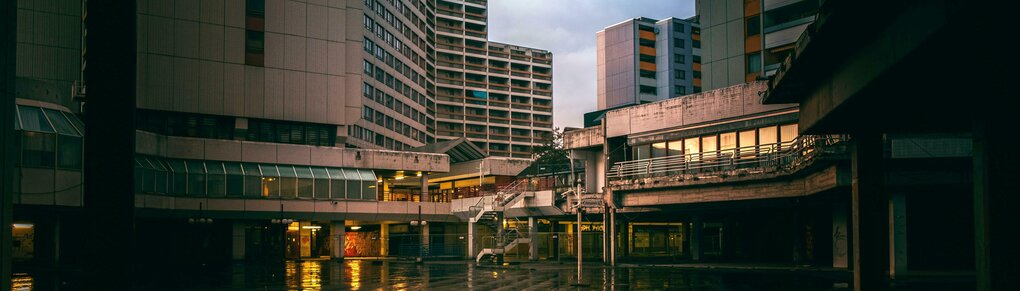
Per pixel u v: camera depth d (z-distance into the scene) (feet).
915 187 117.91
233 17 220.43
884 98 58.08
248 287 108.99
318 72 232.32
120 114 27.27
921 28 41.81
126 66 27.50
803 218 161.38
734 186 140.97
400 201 237.04
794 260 156.15
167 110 208.85
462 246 222.89
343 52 237.25
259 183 215.51
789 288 97.86
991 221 39.60
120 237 26.99
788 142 128.98
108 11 27.35
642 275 129.29
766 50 217.97
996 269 39.37
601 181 176.86
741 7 225.15
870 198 69.67
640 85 459.32
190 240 209.05
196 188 204.64
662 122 159.12
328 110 232.94
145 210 182.39
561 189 184.24
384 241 246.27
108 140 27.07
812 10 210.59
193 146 206.80
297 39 229.86
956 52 43.60
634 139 165.07
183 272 152.56
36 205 135.64
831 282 107.45
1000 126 39.42
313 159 227.20
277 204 217.56
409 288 104.06
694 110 152.97
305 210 221.87
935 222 135.54
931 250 134.92
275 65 225.76
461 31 540.52
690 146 154.10
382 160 237.04
